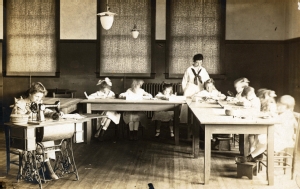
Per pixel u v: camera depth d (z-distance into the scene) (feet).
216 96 26.08
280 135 17.03
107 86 26.35
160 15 33.50
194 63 28.02
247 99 20.45
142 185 15.88
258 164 17.80
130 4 33.60
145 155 21.38
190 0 33.27
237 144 24.59
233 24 33.22
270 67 33.09
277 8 32.78
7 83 34.22
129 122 25.49
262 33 33.04
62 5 33.91
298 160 20.11
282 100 17.56
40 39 34.19
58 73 34.12
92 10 33.86
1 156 20.68
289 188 15.44
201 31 33.37
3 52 34.09
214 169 18.39
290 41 31.17
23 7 34.04
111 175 17.33
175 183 16.19
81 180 16.48
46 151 15.49
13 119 14.70
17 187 15.35
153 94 32.99
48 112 15.88
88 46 34.06
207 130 15.75
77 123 16.03
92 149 22.81
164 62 33.71
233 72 33.37
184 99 24.59
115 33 33.83
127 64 33.94
